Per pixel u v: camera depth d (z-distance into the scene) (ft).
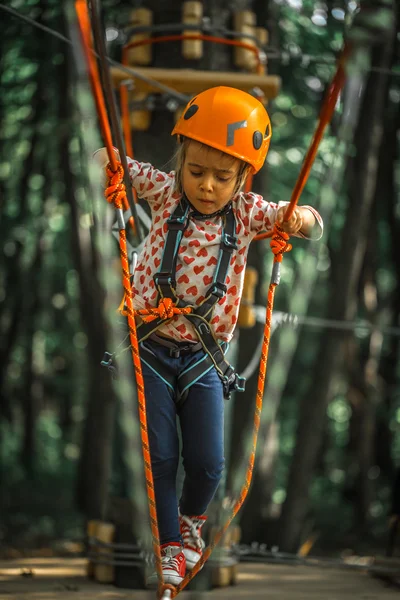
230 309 12.40
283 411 73.72
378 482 64.69
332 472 72.13
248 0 23.39
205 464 12.09
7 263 70.33
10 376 85.35
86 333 50.62
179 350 12.30
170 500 12.06
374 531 57.57
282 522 44.75
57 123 47.73
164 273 12.12
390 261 66.03
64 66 45.65
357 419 61.87
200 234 12.25
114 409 50.93
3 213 64.03
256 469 45.68
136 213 14.34
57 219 71.46
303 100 45.75
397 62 43.32
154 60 22.24
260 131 12.01
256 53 22.63
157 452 12.06
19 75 52.19
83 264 50.06
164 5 22.35
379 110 41.91
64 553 46.57
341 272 43.37
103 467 50.11
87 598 20.38
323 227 9.71
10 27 42.73
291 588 22.81
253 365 19.79
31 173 59.31
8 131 60.13
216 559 21.29
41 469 78.69
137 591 21.52
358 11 8.39
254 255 42.32
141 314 12.13
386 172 54.85
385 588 23.39
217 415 12.27
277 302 63.77
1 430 80.33
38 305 75.56
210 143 11.67
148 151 21.75
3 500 62.75
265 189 35.42
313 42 41.39
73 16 9.48
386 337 65.36
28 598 20.25
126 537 22.30
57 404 98.37
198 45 21.79
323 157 26.25
